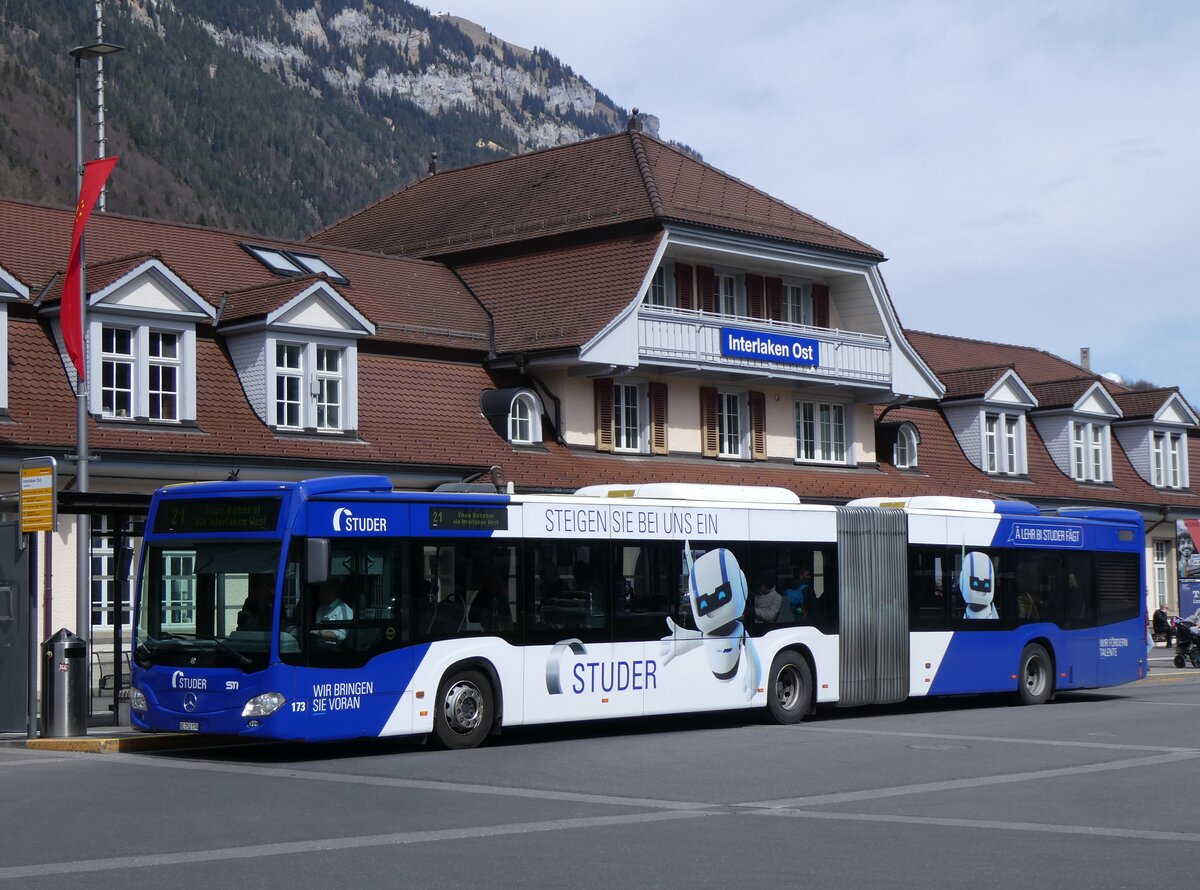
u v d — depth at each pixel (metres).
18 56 183.88
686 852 11.55
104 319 27.66
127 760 18.58
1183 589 50.62
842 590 24.86
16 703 21.16
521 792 15.30
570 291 36.84
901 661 25.72
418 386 33.59
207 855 11.30
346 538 18.78
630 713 21.59
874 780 16.41
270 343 29.98
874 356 42.09
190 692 18.42
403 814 13.60
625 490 23.38
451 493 20.11
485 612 20.14
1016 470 48.72
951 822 13.29
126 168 186.12
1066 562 29.28
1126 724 23.75
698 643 22.59
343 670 18.53
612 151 40.12
